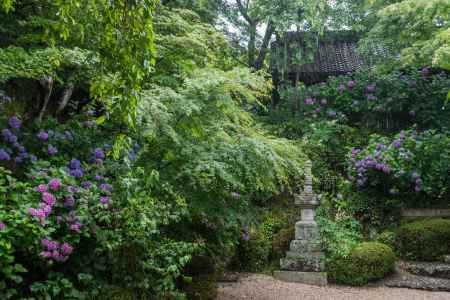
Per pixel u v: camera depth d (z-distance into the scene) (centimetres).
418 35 820
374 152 842
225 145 387
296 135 1022
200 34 480
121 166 401
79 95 555
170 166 392
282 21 972
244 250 672
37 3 421
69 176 332
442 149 812
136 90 223
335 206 856
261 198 688
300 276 604
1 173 314
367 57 1095
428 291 575
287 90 1092
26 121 464
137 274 352
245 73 385
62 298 303
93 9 238
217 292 480
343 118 1065
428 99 1038
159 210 361
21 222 273
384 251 630
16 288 296
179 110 359
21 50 375
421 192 829
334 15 1046
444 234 693
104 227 337
